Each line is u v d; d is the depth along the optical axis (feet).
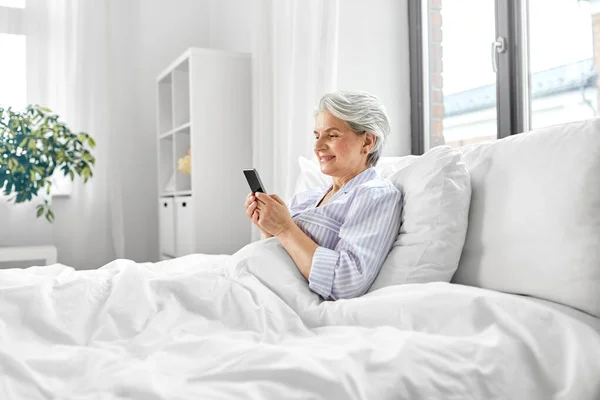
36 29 11.20
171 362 2.63
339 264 3.79
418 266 3.86
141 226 12.85
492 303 3.11
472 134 7.56
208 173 10.28
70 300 3.28
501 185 3.89
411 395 2.56
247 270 3.95
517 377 2.77
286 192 8.68
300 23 8.57
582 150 3.45
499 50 6.74
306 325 3.56
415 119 8.43
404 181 4.34
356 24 8.23
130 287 3.39
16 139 9.85
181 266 4.94
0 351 2.51
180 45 13.28
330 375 2.44
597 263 3.23
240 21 11.98
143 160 12.88
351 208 4.12
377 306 3.32
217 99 10.36
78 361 2.60
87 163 10.82
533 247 3.51
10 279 3.66
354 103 4.42
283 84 9.30
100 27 11.82
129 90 12.73
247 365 2.51
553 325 2.98
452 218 3.92
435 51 8.23
